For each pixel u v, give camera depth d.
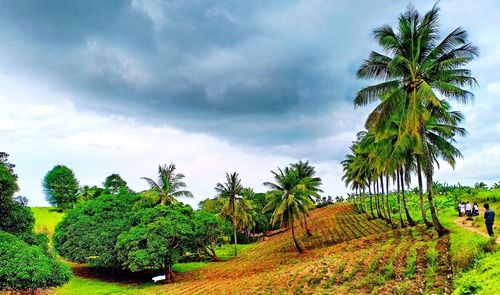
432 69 24.67
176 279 41.03
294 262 36.94
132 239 38.72
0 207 28.97
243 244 81.62
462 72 24.97
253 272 37.16
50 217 77.62
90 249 40.94
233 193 59.84
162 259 38.59
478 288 13.26
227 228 57.84
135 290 35.41
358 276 21.48
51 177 82.38
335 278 22.23
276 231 93.31
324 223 72.00
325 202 129.12
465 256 17.28
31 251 26.77
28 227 31.39
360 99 26.20
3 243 26.39
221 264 50.91
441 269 18.47
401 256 23.00
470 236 22.67
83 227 43.69
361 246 34.47
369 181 60.78
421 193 33.06
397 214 56.94
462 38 23.69
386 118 24.95
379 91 25.84
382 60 26.05
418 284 17.23
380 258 24.08
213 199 75.12
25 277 24.84
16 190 29.61
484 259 16.12
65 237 44.56
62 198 82.50
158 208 42.72
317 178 54.31
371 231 47.88
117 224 43.38
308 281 23.28
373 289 18.22
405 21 24.97
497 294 11.88
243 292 24.88
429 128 28.83
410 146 28.31
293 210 43.69
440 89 24.05
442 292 15.05
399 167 37.16
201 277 40.44
